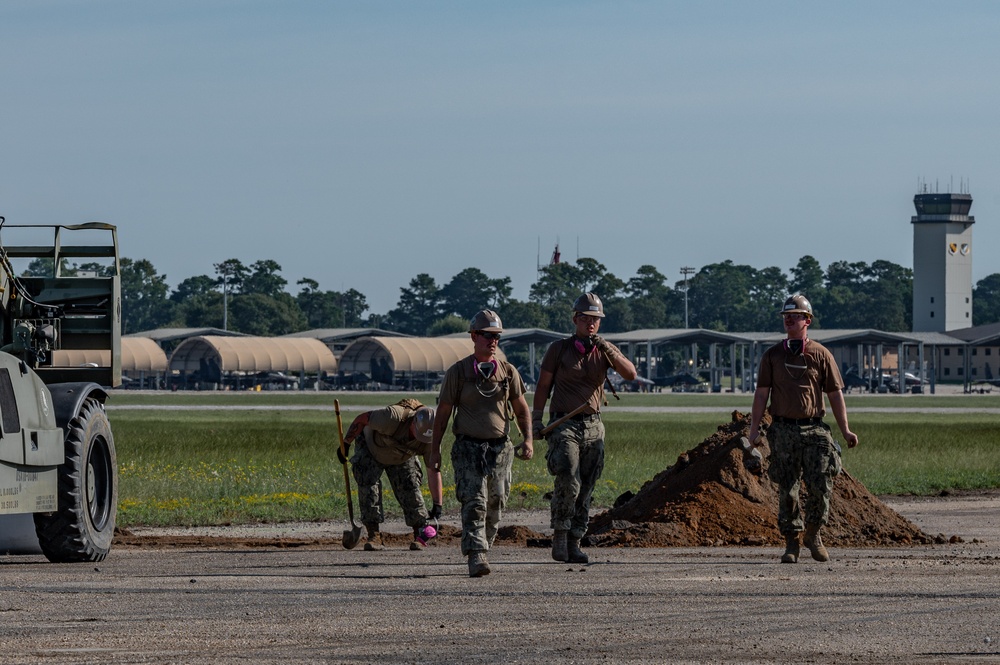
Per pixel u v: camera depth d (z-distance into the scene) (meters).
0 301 27.52
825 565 25.83
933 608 19.92
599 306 25.69
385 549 30.06
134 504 41.97
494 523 24.67
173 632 17.91
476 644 17.03
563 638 17.47
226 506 41.53
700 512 31.73
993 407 189.62
